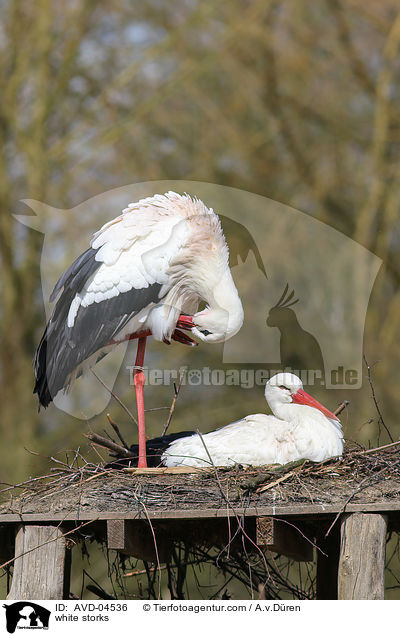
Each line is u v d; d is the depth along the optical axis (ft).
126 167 49.57
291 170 50.47
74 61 51.06
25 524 20.58
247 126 51.37
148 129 50.67
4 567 22.17
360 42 51.01
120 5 52.16
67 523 20.65
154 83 51.90
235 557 23.61
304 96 50.98
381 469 21.04
